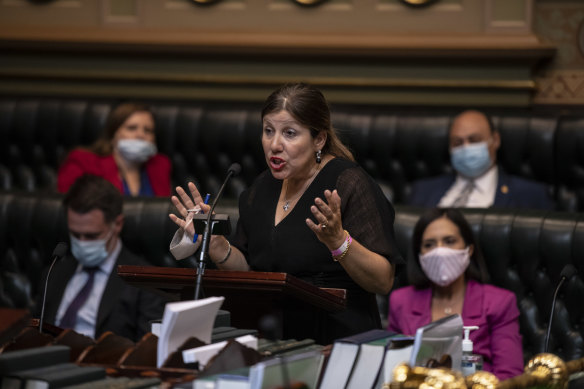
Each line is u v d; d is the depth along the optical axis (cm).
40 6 2131
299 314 832
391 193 1842
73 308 1229
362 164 1864
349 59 2028
